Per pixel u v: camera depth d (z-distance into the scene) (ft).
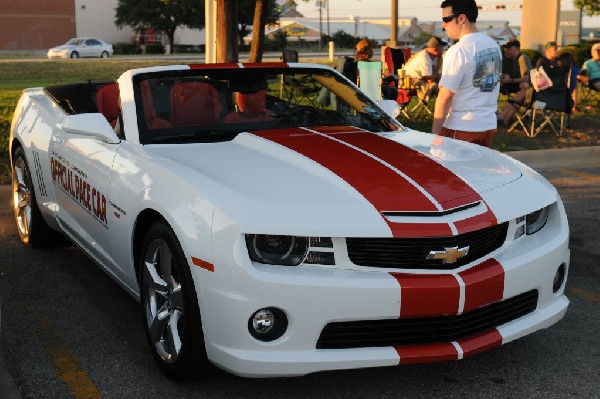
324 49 253.85
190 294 10.66
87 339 13.35
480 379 11.82
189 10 212.43
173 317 11.35
